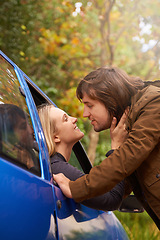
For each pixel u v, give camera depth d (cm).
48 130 192
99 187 158
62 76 862
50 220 128
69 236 146
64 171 181
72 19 873
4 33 705
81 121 779
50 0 797
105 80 182
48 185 139
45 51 832
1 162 104
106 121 187
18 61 714
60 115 196
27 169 125
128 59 1045
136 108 168
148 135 159
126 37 1047
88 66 945
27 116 149
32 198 116
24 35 734
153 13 958
